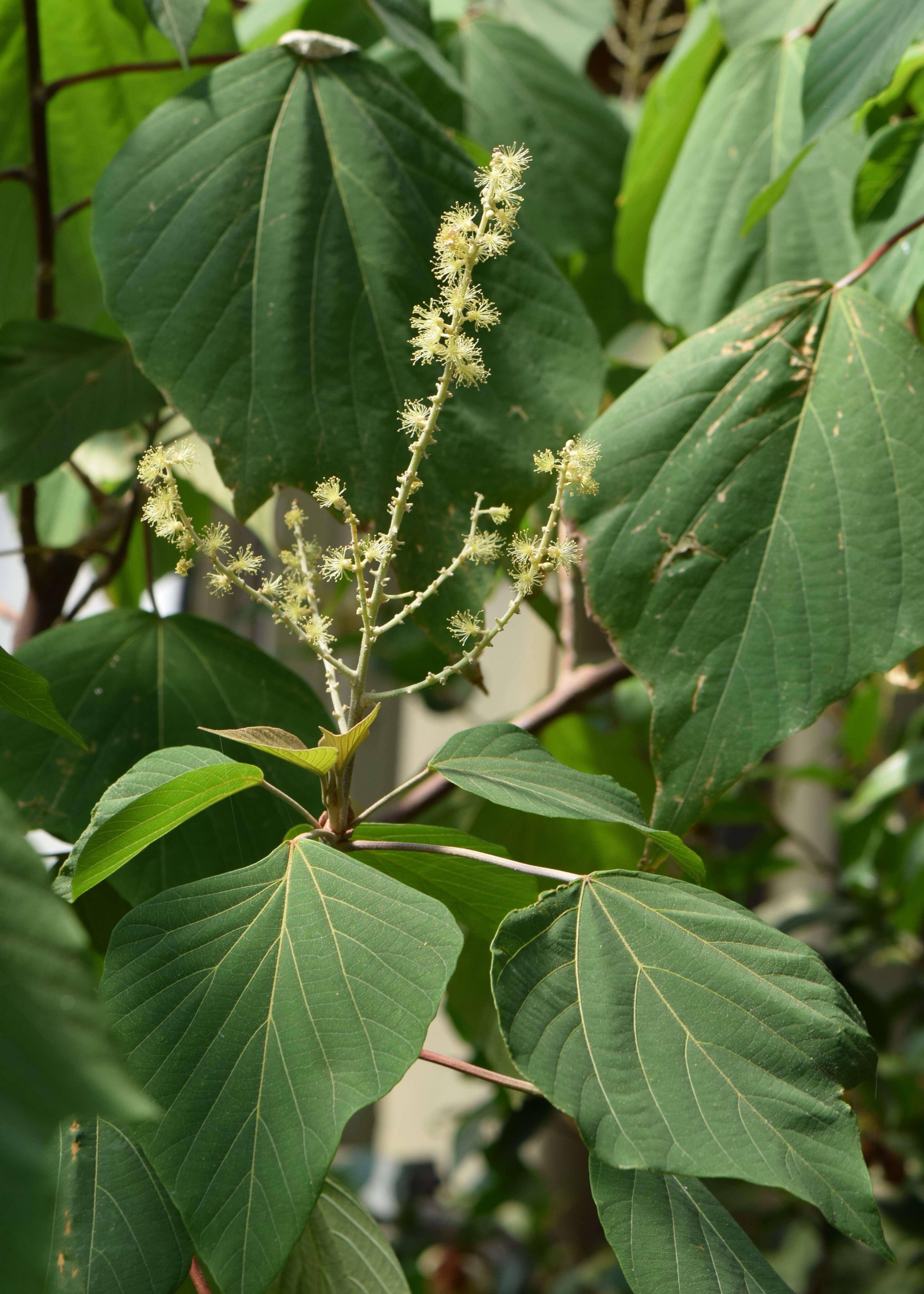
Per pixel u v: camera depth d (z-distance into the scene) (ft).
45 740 3.32
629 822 2.91
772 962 2.81
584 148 5.65
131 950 2.76
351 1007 2.71
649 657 3.28
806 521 3.29
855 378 3.34
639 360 7.70
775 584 3.27
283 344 3.42
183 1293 3.06
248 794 3.29
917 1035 7.72
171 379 3.37
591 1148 2.63
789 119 4.19
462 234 2.91
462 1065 2.93
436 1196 9.24
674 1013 2.75
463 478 3.43
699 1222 2.88
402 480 2.96
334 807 2.97
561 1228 9.76
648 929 2.82
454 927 2.77
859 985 6.62
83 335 3.76
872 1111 6.79
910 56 3.94
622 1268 2.79
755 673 3.25
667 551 3.31
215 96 3.56
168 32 3.50
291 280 3.45
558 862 4.62
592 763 5.14
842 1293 7.15
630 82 7.03
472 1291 8.69
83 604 4.10
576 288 5.96
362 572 2.98
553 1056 2.69
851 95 3.37
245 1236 2.58
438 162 3.63
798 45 4.29
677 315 4.25
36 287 4.58
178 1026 2.70
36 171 3.98
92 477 5.03
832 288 3.44
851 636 3.22
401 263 3.51
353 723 2.98
